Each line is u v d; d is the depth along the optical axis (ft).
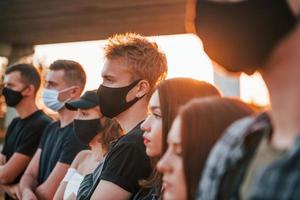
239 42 3.17
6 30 33.81
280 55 3.10
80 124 9.04
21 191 10.98
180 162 3.87
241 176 3.22
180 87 5.80
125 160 7.18
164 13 27.35
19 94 12.47
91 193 7.51
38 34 34.30
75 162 9.20
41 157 11.29
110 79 7.93
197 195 3.51
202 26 3.32
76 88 11.43
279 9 3.03
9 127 13.00
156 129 5.89
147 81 7.91
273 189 2.86
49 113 13.14
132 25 30.14
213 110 3.93
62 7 27.84
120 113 7.94
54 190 10.19
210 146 3.84
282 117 3.11
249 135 3.34
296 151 2.84
